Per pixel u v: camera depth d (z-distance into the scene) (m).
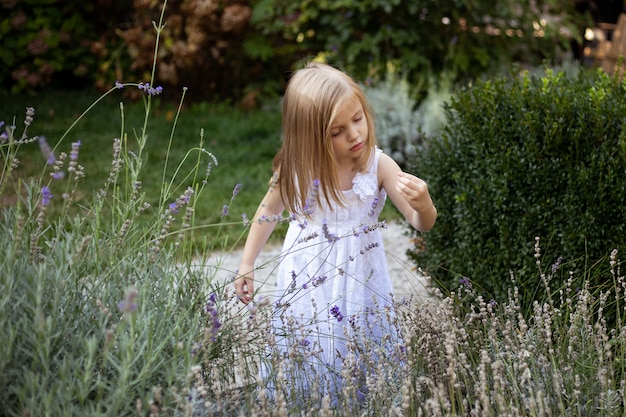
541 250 3.14
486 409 2.00
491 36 7.90
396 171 2.75
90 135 6.99
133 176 2.48
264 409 2.06
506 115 3.32
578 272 3.03
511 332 2.62
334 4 7.64
